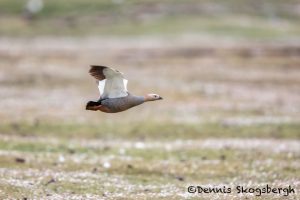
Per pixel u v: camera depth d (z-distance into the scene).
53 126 40.78
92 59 77.75
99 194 24.47
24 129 39.59
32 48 90.31
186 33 105.00
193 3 123.06
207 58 77.56
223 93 54.91
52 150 33.59
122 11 119.69
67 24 113.75
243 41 97.25
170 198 23.86
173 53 82.94
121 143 36.59
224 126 41.53
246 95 54.09
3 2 122.94
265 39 101.19
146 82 60.47
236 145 35.47
